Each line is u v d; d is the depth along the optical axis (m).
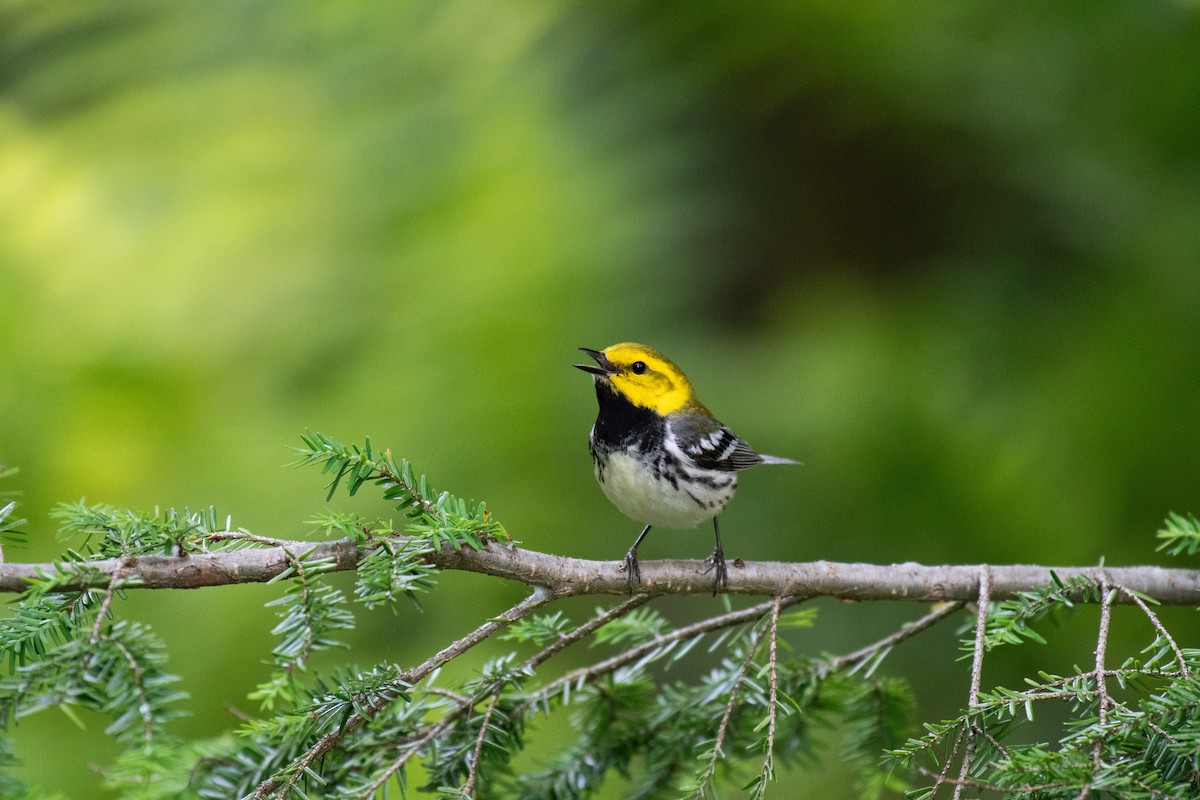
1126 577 6.54
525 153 11.69
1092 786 4.43
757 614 6.61
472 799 5.61
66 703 4.61
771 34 13.08
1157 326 11.51
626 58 12.89
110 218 12.03
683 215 12.33
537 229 11.23
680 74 12.98
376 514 10.17
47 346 11.44
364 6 12.66
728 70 13.74
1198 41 11.81
